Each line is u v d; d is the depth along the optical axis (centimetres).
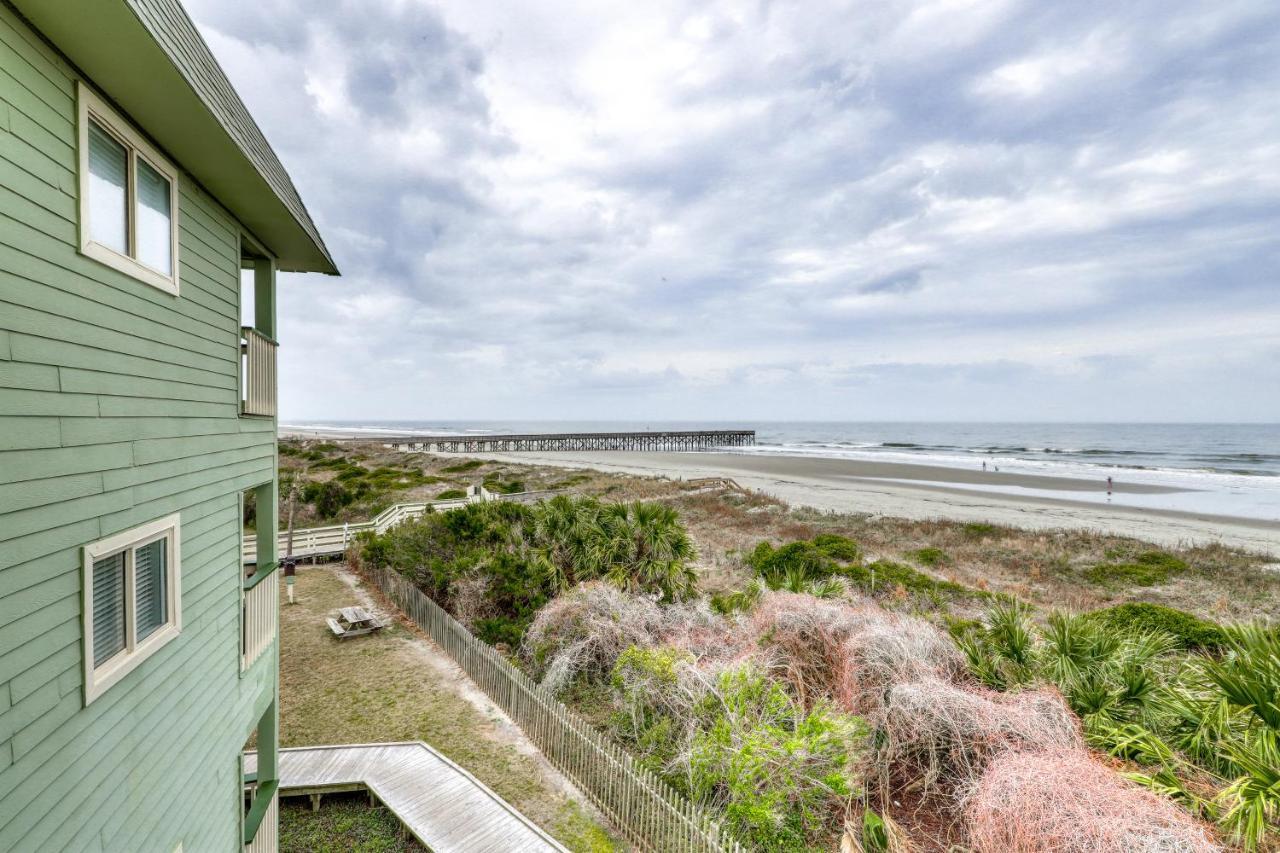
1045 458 6956
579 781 718
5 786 252
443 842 610
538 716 809
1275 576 1811
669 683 781
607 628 970
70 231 303
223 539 507
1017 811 462
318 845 627
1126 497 3753
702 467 5491
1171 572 1859
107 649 339
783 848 548
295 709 891
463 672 1020
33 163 277
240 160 434
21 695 263
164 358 403
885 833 540
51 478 285
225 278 516
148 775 376
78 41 296
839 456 7188
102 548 325
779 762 593
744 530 2478
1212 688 611
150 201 401
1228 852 443
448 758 756
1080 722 609
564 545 1266
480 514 1422
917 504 3366
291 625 1214
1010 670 739
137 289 369
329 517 2280
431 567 1277
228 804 512
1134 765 559
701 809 563
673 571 1208
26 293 270
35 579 273
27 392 270
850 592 1197
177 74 329
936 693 632
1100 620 1097
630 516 1331
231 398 527
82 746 307
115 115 351
